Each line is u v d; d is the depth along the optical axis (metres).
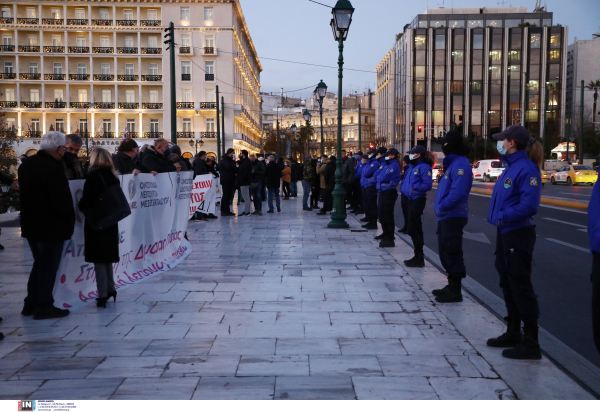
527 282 4.34
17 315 5.60
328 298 6.26
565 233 12.17
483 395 3.58
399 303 6.04
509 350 4.32
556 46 75.50
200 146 61.94
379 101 103.19
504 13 78.75
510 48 75.75
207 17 61.16
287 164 27.00
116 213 5.73
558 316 5.71
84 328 5.09
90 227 5.78
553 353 4.39
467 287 6.86
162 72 62.09
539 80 75.75
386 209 10.21
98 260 5.76
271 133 113.94
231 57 61.44
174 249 9.24
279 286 6.91
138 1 60.88
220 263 8.62
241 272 7.86
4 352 4.41
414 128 76.62
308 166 19.16
